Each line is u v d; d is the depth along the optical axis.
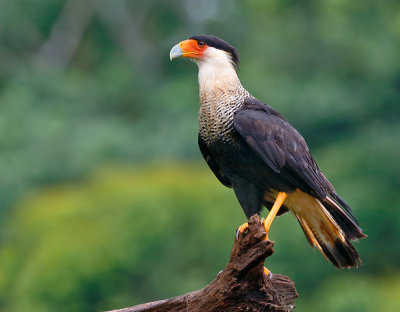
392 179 19.55
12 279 16.44
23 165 20.33
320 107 21.73
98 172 19.44
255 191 7.36
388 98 22.14
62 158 20.67
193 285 15.10
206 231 15.56
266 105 7.52
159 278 15.24
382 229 18.44
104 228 15.38
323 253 7.43
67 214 16.12
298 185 7.16
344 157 19.80
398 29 22.19
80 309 14.92
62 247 15.09
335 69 23.61
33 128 21.72
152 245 15.28
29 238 16.52
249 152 7.22
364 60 22.94
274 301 6.32
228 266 6.20
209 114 7.38
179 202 15.76
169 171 17.61
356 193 18.72
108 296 14.96
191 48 7.54
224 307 6.29
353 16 22.67
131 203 15.59
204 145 7.56
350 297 16.03
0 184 19.73
